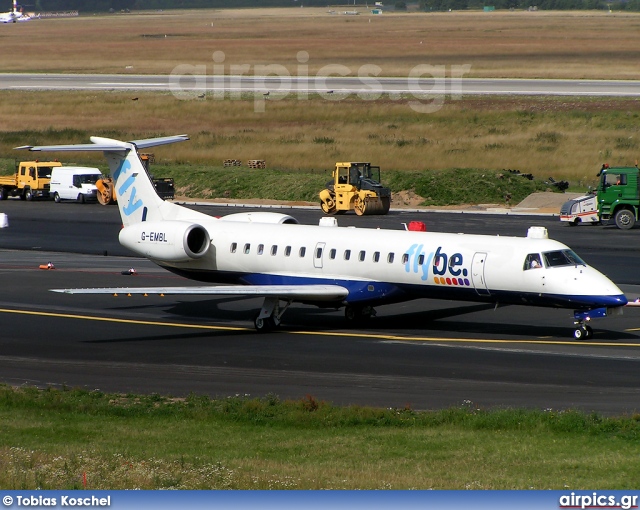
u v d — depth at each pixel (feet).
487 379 350.23
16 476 226.17
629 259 635.66
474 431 279.49
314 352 401.90
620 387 336.29
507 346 408.67
